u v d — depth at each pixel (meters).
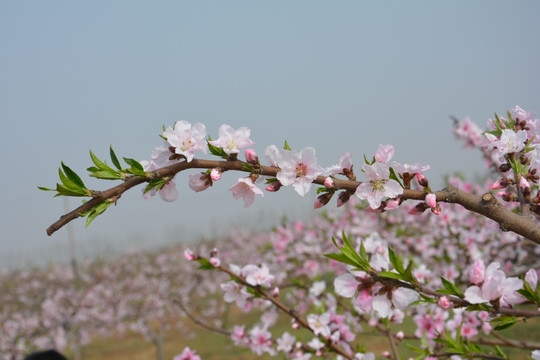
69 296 13.35
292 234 7.76
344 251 1.43
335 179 1.39
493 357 1.97
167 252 20.19
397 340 2.91
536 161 1.54
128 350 14.55
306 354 3.14
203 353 12.09
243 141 1.44
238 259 16.20
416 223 6.99
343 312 3.63
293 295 7.46
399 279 1.39
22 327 11.26
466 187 5.86
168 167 1.33
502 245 4.93
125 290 14.81
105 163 1.29
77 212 1.20
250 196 1.45
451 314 3.70
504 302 1.24
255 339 3.53
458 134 5.32
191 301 14.99
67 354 14.45
